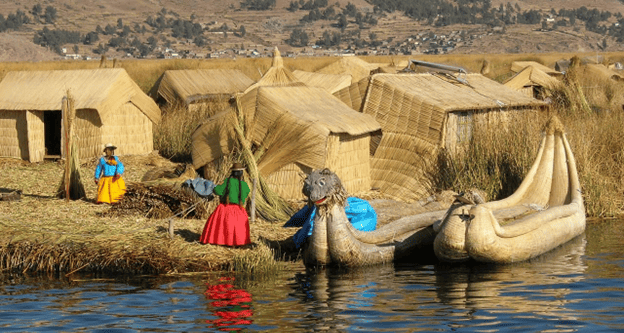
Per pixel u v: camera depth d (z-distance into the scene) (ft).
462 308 33.01
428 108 64.90
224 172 55.31
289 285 37.73
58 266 41.78
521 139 62.75
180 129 85.35
